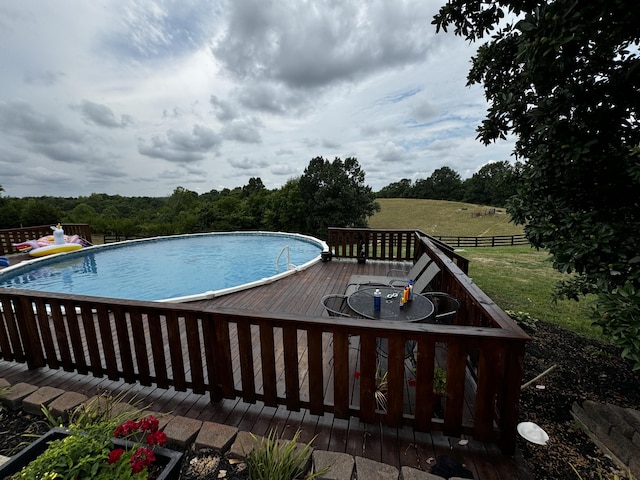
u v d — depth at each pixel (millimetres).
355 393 2400
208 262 10586
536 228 2562
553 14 1846
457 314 3055
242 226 32750
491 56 3109
